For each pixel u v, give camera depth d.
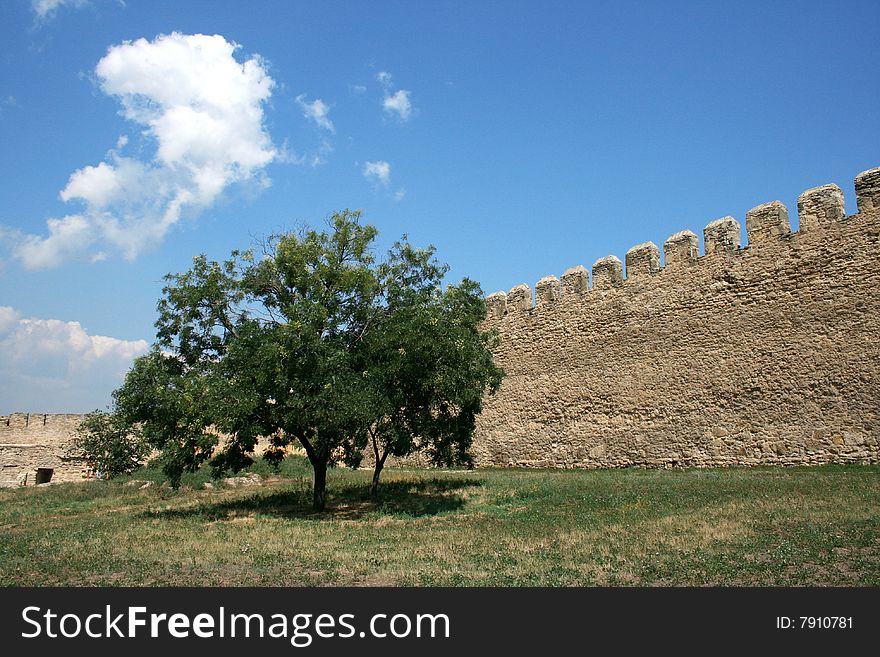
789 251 22.03
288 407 17.27
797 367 21.34
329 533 14.69
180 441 17.89
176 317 18.47
